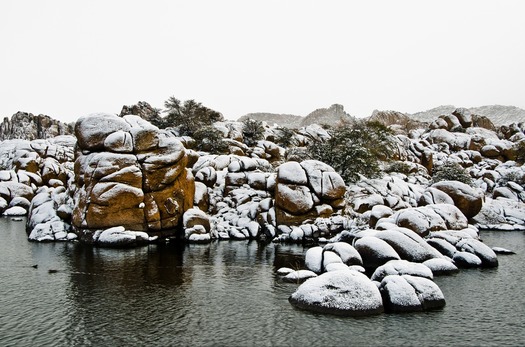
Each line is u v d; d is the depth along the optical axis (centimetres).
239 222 2356
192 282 1289
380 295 1040
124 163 2028
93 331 877
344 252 1470
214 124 4538
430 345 820
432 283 1097
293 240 2108
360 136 3375
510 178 3794
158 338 842
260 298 1125
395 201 2595
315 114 10850
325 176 2355
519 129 5866
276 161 3981
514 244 2114
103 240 1866
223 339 841
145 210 2039
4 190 3195
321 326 916
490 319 973
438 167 4203
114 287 1214
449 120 5903
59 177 3825
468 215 2623
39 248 1788
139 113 5269
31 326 902
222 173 2806
